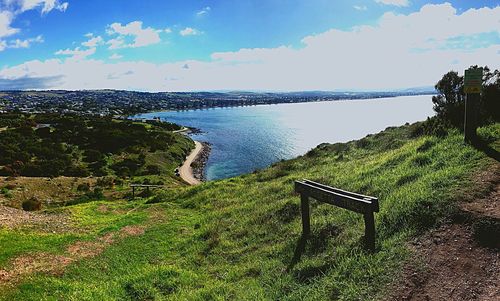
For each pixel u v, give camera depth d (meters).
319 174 17.67
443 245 6.85
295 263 8.55
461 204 7.73
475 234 6.86
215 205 17.92
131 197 33.50
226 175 63.50
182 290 8.61
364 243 7.78
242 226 12.90
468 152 10.33
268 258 9.49
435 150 12.05
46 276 9.66
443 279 6.11
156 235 13.96
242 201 17.34
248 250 10.67
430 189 8.64
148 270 9.92
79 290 8.78
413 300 5.88
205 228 13.88
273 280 8.11
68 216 18.38
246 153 85.31
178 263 10.86
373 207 7.44
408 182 10.38
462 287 5.85
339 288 6.70
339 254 7.89
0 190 31.84
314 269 7.79
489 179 8.41
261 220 12.77
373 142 21.97
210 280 9.12
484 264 6.18
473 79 11.02
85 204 24.19
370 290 6.36
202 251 11.53
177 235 13.91
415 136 19.19
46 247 12.05
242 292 7.87
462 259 6.41
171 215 17.27
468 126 11.37
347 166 17.62
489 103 13.87
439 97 16.84
